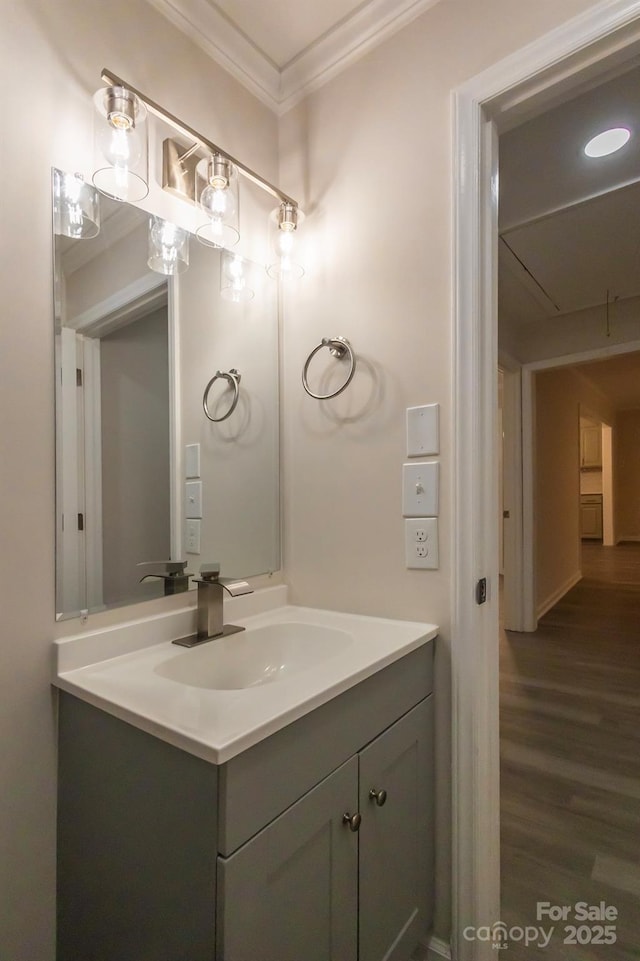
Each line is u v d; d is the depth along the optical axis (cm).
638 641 358
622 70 108
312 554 147
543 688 277
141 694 85
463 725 117
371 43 136
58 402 101
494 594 122
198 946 69
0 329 92
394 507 130
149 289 120
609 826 164
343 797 89
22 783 93
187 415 129
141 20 118
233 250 142
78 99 105
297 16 131
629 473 896
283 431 155
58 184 101
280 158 157
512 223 242
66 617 100
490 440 120
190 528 128
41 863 96
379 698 100
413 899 111
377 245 134
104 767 86
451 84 122
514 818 169
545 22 108
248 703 79
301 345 152
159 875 76
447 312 121
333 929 86
